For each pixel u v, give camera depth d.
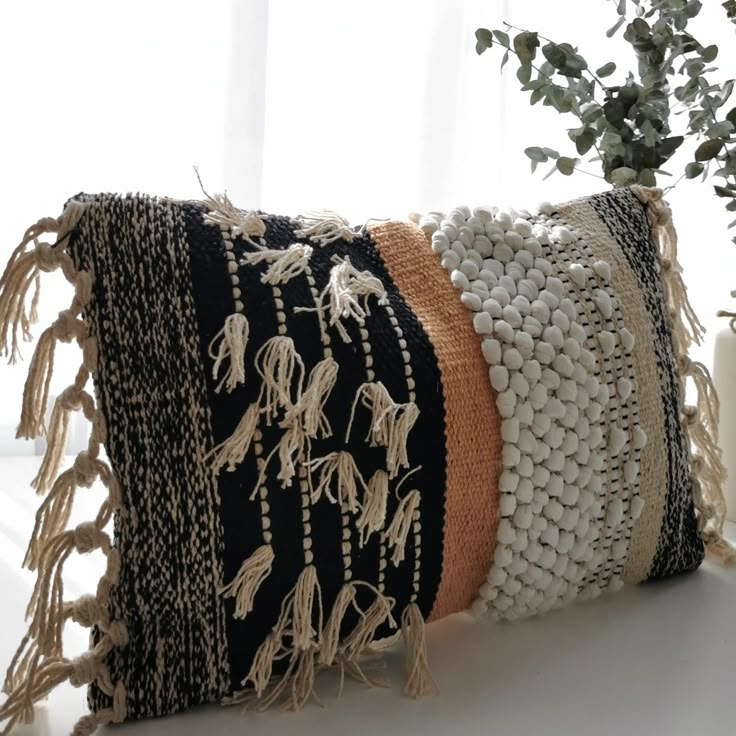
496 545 0.71
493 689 0.67
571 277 0.76
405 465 0.65
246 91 1.04
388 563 0.66
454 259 0.73
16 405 1.07
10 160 1.00
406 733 0.62
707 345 1.36
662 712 0.65
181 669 0.62
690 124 0.96
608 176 0.98
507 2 1.20
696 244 1.34
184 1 1.03
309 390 0.61
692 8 0.92
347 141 1.14
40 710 0.64
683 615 0.78
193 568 0.61
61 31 1.00
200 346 0.61
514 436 0.69
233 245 0.65
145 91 1.03
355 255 0.71
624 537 0.77
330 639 0.64
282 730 0.62
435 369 0.67
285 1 1.09
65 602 0.63
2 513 0.93
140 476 0.60
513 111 1.26
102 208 0.62
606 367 0.75
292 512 0.62
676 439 0.80
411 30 1.14
